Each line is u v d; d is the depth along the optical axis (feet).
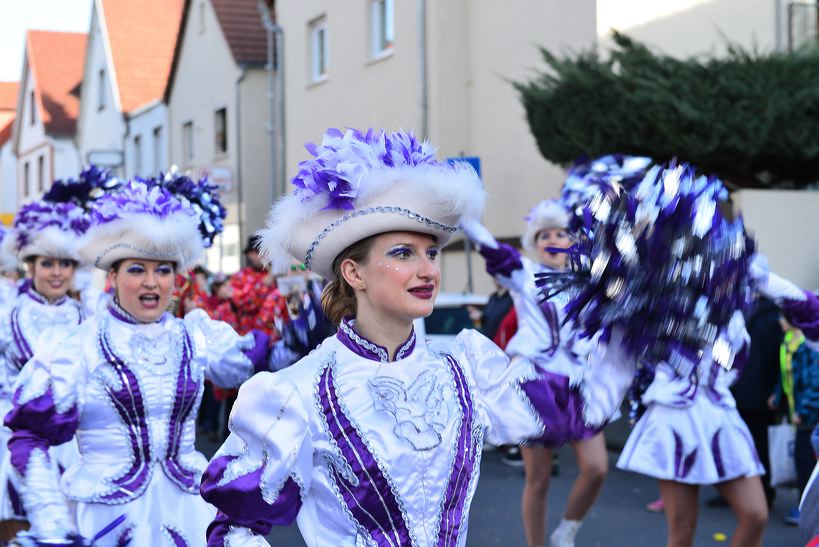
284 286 20.70
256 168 74.43
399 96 51.96
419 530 7.68
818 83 31.07
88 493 12.14
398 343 8.08
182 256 13.00
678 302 7.00
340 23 57.82
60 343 12.34
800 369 22.06
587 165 17.29
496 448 31.42
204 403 35.12
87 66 112.88
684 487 15.75
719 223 7.17
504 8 45.57
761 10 38.58
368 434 7.71
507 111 45.68
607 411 7.64
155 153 93.30
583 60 34.09
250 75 74.38
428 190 7.64
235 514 7.64
